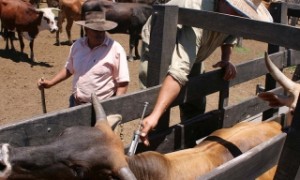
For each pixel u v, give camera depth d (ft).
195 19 11.52
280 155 8.39
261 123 13.06
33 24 36.42
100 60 13.80
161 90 10.92
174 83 10.90
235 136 11.77
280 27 10.33
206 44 12.36
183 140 12.68
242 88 33.14
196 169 10.18
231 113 14.40
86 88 13.97
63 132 8.25
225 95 14.32
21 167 7.50
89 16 13.61
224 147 11.25
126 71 14.17
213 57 41.37
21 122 8.33
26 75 32.71
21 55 37.55
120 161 8.07
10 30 37.40
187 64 11.34
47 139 8.87
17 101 27.07
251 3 11.76
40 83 14.78
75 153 7.87
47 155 7.71
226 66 13.41
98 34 13.51
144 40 13.88
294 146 8.01
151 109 11.19
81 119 9.48
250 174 8.12
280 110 18.20
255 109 15.71
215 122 13.78
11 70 33.42
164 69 11.95
